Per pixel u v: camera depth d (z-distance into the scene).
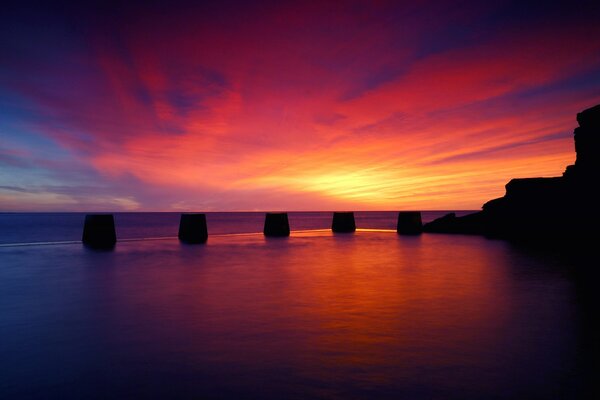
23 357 4.21
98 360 4.12
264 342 4.63
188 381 3.60
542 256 12.86
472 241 18.84
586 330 5.03
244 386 3.49
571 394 3.32
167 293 7.42
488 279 8.75
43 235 40.06
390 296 7.07
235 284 8.30
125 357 4.19
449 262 11.57
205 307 6.31
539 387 3.45
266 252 14.52
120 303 6.63
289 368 3.87
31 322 5.52
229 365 3.96
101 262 11.91
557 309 6.11
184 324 5.38
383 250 15.04
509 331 5.00
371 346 4.48
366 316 5.73
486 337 4.77
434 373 3.74
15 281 8.76
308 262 11.77
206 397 3.29
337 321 5.48
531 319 5.55
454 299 6.81
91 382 3.60
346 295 7.16
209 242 19.00
